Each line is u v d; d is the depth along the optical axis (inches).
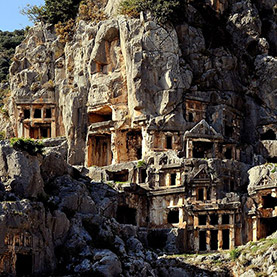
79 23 4347.9
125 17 4037.9
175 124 3873.0
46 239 2950.3
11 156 3070.9
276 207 3560.5
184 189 3622.0
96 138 4092.0
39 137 4286.4
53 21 4505.4
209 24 4180.6
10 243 2807.6
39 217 2942.9
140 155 3993.6
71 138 4079.7
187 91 3961.6
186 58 4052.7
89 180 3666.3
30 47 4448.8
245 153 3993.6
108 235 3171.8
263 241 3380.9
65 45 4377.5
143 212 3698.3
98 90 4040.4
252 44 4261.8
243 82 4195.4
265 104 4153.5
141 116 3878.0
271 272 3093.0
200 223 3595.0
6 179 3053.6
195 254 3430.1
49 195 3191.4
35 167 3097.9
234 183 3759.8
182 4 4089.6
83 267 2933.1
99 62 4077.3
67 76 4261.8
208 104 4005.9
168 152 3782.0
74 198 3240.7
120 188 3639.3
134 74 3890.3
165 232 3577.8
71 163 4052.7
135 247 3257.9
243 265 3193.9
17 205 2874.0
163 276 3201.3
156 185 3715.6
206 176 3661.4
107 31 4047.7
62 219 3056.1
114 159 3949.3
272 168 3654.0
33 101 4276.6
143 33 3951.8
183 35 4065.0
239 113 4111.7
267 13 4478.3
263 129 4111.7
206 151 3892.7
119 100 3991.1
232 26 4269.2
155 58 3917.3
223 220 3585.1
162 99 3887.8
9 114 4458.7
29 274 2861.7
